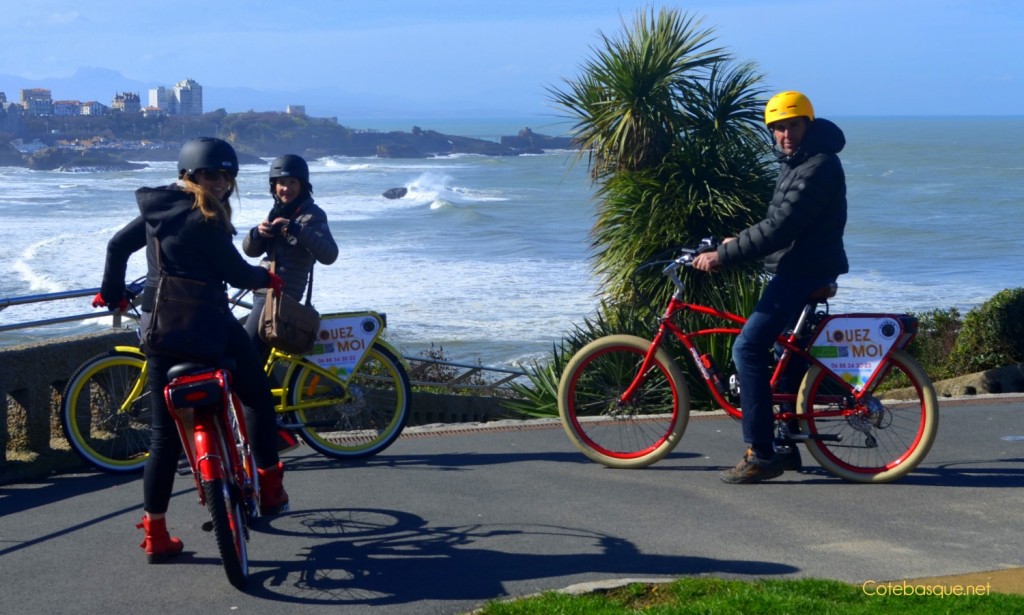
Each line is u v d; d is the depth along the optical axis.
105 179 125.38
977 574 4.11
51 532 4.77
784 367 5.52
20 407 5.89
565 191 95.50
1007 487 5.36
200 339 4.12
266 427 4.86
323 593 4.00
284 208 5.64
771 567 4.20
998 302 10.13
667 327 5.78
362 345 5.95
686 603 3.75
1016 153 167.75
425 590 4.01
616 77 11.72
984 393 8.95
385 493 5.35
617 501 5.18
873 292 36.31
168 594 4.00
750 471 5.41
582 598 3.82
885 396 6.92
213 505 3.81
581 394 6.11
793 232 5.07
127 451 5.94
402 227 60.97
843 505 5.08
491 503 5.16
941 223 61.31
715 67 11.93
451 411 11.52
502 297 35.06
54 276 39.38
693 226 11.33
